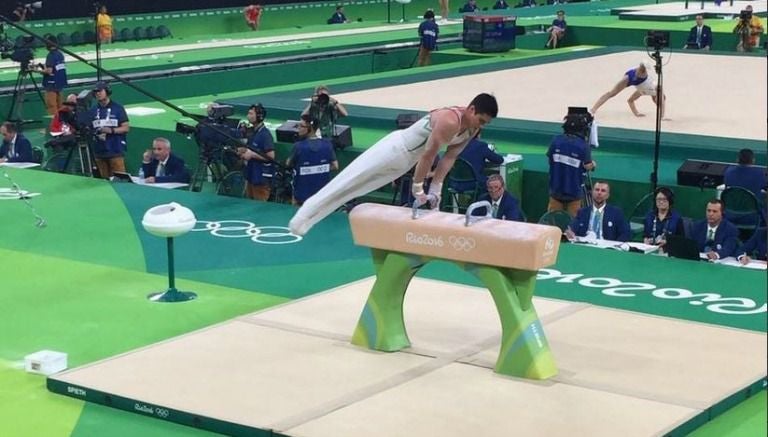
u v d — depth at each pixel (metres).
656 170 13.83
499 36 30.09
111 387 7.79
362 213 8.48
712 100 21.03
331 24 36.94
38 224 12.66
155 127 18.20
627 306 9.99
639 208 14.56
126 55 26.56
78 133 16.72
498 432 7.04
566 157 13.99
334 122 16.67
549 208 14.38
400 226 8.30
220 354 8.48
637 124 18.38
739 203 13.00
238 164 15.95
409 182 14.38
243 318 9.36
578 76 24.64
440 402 7.54
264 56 26.80
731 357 8.47
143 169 15.66
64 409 7.68
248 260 11.35
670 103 20.67
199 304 9.99
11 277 10.77
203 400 7.56
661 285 10.60
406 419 7.25
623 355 8.50
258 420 7.21
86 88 21.75
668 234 11.83
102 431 7.33
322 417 7.27
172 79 23.19
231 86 24.47
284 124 16.59
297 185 13.87
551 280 10.75
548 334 8.97
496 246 7.89
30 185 14.63
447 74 24.84
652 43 14.41
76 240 12.05
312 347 8.64
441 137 7.97
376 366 8.24
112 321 9.52
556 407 7.46
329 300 9.87
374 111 19.14
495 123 18.17
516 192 15.20
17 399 7.84
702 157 16.09
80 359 8.62
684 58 27.80
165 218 9.80
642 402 7.55
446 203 14.49
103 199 13.88
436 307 9.69
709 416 7.48
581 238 12.30
